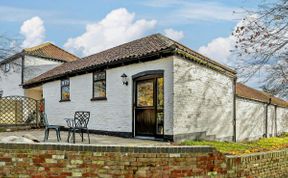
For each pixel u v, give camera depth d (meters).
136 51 15.45
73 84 19.36
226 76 16.95
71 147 7.68
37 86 25.28
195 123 14.41
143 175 7.60
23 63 29.25
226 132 16.91
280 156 9.75
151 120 14.18
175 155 7.77
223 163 8.23
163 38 15.97
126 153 7.60
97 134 16.64
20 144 7.79
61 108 20.53
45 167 7.70
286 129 25.56
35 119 21.81
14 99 21.75
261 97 22.64
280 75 11.95
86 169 7.63
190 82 14.23
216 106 16.05
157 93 14.09
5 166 7.81
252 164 8.80
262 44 10.80
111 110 16.14
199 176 7.91
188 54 13.80
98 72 17.27
